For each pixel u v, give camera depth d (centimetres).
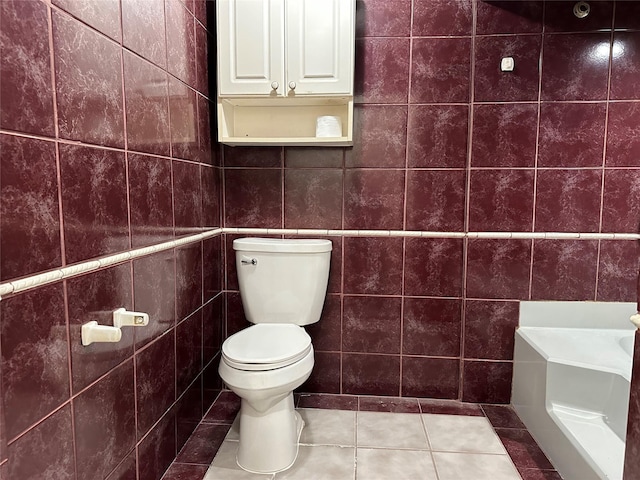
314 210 209
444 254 205
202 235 185
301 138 191
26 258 87
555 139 192
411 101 199
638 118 188
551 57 188
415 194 204
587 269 196
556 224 196
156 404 145
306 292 190
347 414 197
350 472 156
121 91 120
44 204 92
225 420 190
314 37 182
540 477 154
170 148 153
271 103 200
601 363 164
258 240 198
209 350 199
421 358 211
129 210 126
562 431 154
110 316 116
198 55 179
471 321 204
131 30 125
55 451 95
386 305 210
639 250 193
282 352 152
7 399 82
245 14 183
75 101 101
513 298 201
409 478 153
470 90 195
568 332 196
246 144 201
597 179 192
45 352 92
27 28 86
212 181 199
